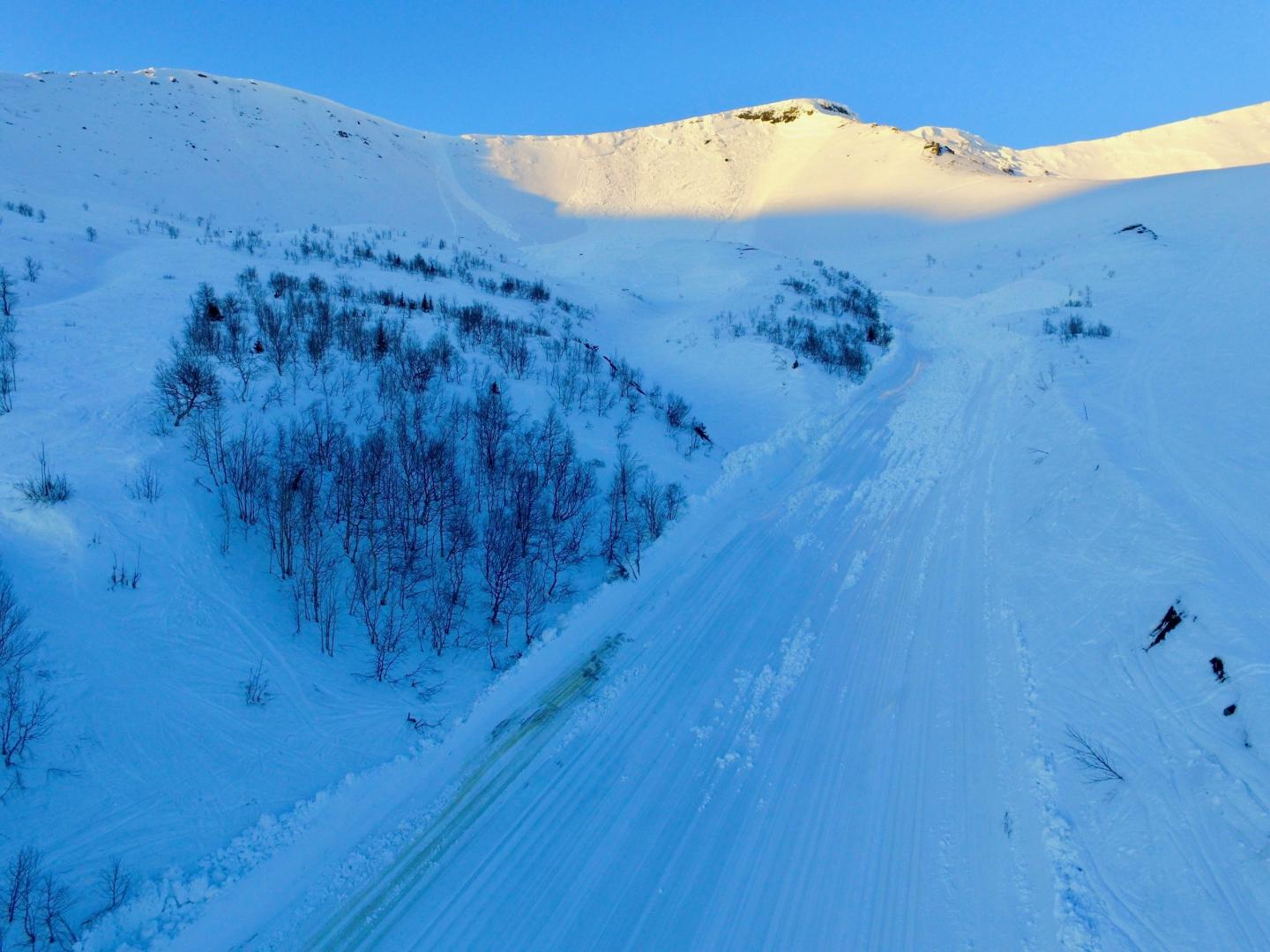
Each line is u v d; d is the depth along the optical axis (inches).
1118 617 344.5
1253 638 282.7
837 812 292.5
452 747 338.3
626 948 239.3
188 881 256.2
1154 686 295.7
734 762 324.2
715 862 271.9
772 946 237.9
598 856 276.5
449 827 292.8
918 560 504.7
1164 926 209.6
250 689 337.7
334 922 251.8
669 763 324.5
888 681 374.9
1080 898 225.5
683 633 426.9
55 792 270.7
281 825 285.1
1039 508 501.4
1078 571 400.8
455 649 406.9
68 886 243.6
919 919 242.1
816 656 401.7
